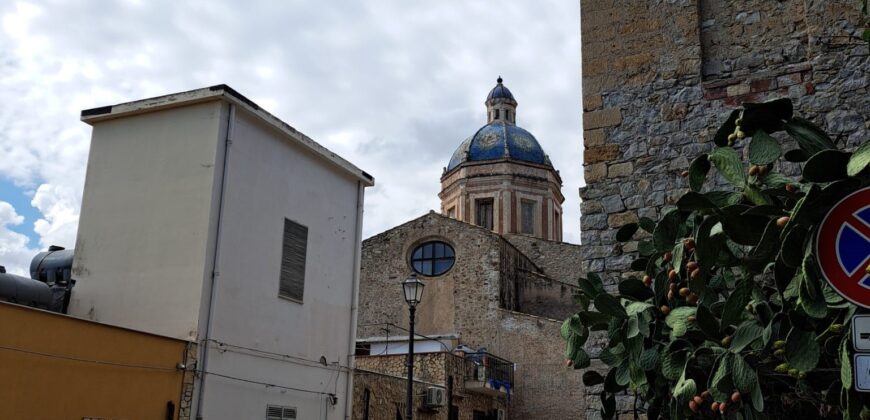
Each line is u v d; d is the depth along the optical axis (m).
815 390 5.77
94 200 15.91
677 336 6.29
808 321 5.38
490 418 29.48
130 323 14.80
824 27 8.81
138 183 15.66
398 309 34.81
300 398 16.89
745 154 8.67
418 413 23.97
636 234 9.09
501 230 40.75
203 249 14.69
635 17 9.85
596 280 7.56
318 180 18.47
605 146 9.59
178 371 13.80
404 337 33.00
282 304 16.67
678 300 6.70
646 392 6.94
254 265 15.95
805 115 8.66
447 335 32.41
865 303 4.24
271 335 16.20
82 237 15.75
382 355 27.77
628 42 9.80
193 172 15.25
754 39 9.27
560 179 44.16
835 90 8.60
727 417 6.11
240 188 15.76
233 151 15.64
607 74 9.81
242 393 15.19
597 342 9.19
